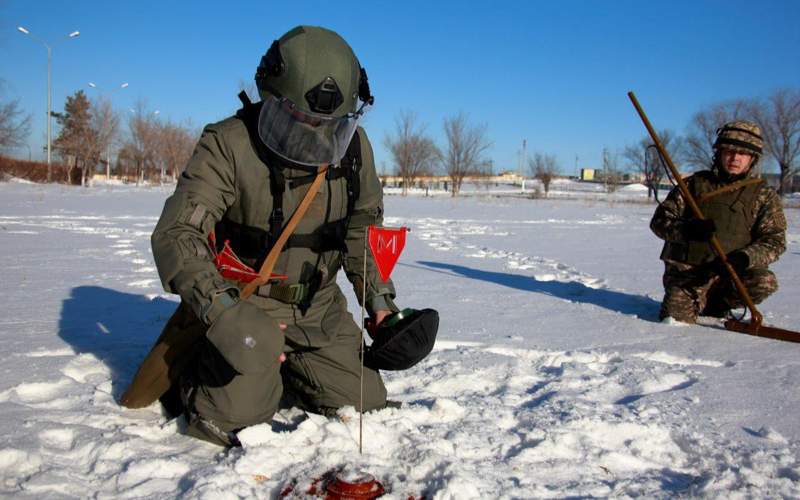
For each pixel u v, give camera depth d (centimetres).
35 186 3434
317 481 200
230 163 231
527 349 384
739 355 391
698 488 212
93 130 4778
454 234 1251
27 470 210
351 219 265
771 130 4547
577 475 221
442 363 350
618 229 1452
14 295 508
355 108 234
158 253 218
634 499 205
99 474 209
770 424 277
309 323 257
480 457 232
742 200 474
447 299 546
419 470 212
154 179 5906
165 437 239
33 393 283
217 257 232
